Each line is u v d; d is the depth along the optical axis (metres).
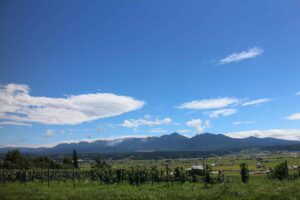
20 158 148.00
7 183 85.62
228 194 49.78
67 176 98.00
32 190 65.00
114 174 86.56
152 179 79.75
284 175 76.62
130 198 50.19
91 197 51.94
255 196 46.31
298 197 43.81
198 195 50.31
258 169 155.12
